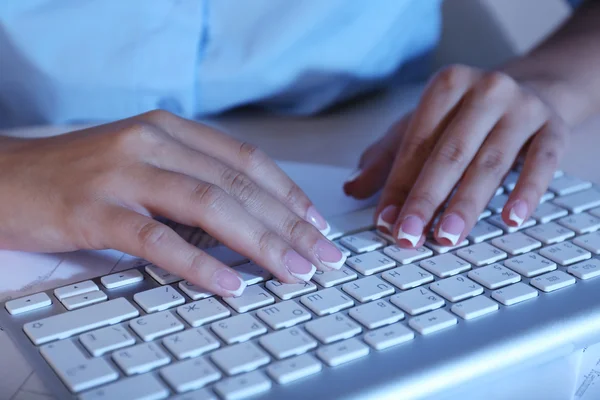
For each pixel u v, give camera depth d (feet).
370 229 1.62
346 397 1.06
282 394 1.05
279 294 1.32
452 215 1.53
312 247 1.43
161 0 2.36
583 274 1.42
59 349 1.13
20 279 1.37
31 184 1.51
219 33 2.48
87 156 1.53
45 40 2.33
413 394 1.10
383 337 1.18
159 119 1.66
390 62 2.71
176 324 1.20
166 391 1.04
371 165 1.84
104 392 1.03
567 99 2.23
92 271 1.41
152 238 1.36
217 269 1.31
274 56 2.46
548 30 3.47
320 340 1.17
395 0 2.58
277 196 1.61
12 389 1.05
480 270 1.42
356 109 2.58
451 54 3.36
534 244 1.53
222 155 1.65
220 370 1.09
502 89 1.85
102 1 2.32
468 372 1.15
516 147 1.77
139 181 1.47
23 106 2.51
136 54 2.39
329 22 2.47
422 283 1.37
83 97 2.44
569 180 1.84
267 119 2.49
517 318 1.28
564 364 1.26
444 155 1.69
